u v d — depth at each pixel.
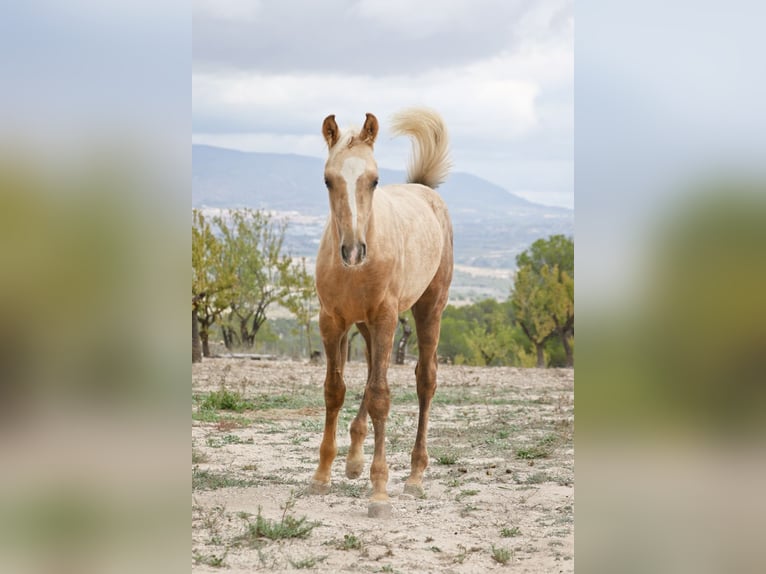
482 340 43.66
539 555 4.72
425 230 6.72
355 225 5.41
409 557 4.63
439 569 4.41
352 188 5.47
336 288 6.00
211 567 4.23
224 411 11.96
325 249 6.05
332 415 6.50
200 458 7.71
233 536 4.90
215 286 23.73
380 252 5.91
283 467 7.58
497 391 15.98
